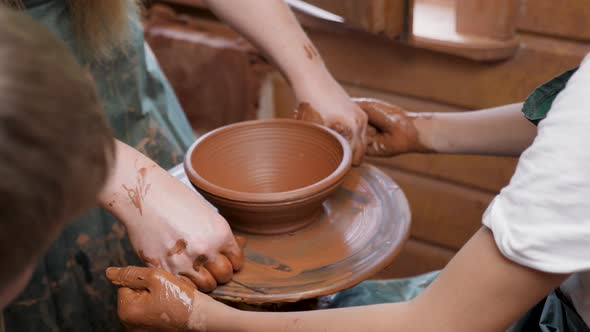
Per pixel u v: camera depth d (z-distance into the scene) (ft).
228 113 6.72
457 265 2.41
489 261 2.31
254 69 6.31
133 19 4.09
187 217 2.84
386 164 6.22
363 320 2.59
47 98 1.38
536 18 4.85
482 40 4.97
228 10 3.77
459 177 5.83
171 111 4.69
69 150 1.44
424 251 6.48
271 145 3.58
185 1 6.59
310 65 3.73
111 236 4.16
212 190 3.03
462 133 3.76
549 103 2.80
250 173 3.56
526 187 2.18
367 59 5.79
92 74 3.83
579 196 2.06
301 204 3.03
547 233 2.12
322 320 2.66
